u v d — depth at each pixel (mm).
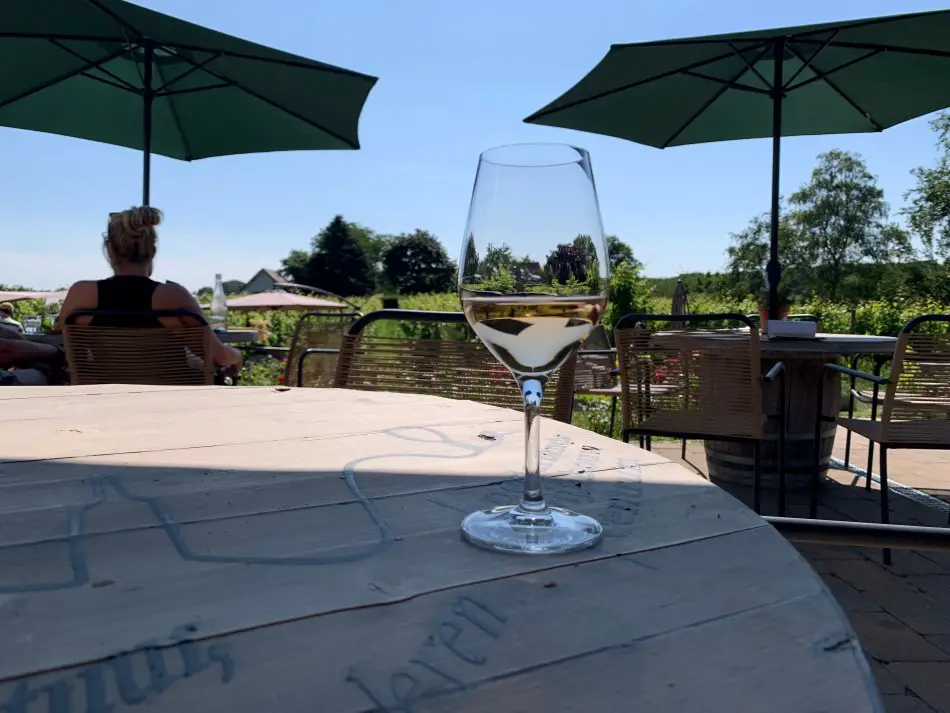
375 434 990
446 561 538
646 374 3322
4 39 4250
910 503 3871
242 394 1343
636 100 5094
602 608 458
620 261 12961
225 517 638
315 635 419
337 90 4801
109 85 5270
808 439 4066
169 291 3078
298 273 69062
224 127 5586
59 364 3873
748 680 372
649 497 705
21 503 674
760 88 4879
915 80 4578
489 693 359
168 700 350
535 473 635
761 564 531
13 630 422
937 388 2844
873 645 2258
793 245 38844
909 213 28812
